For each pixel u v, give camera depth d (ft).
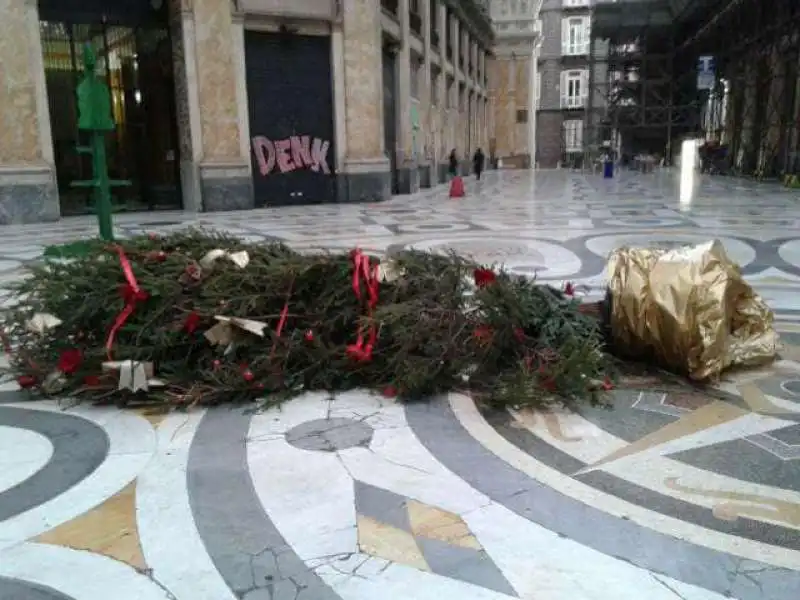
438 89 90.33
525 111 147.02
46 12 47.67
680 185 78.95
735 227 36.55
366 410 12.25
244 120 53.26
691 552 7.77
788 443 10.73
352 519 8.50
